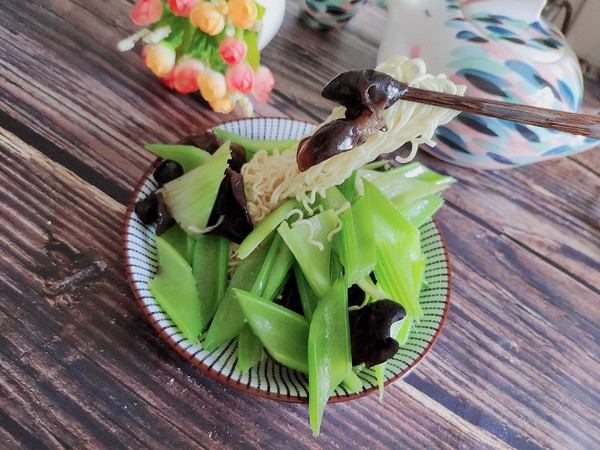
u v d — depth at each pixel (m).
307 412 0.28
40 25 0.39
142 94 0.38
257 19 0.35
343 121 0.23
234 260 0.31
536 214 0.40
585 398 0.32
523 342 0.34
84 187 0.33
